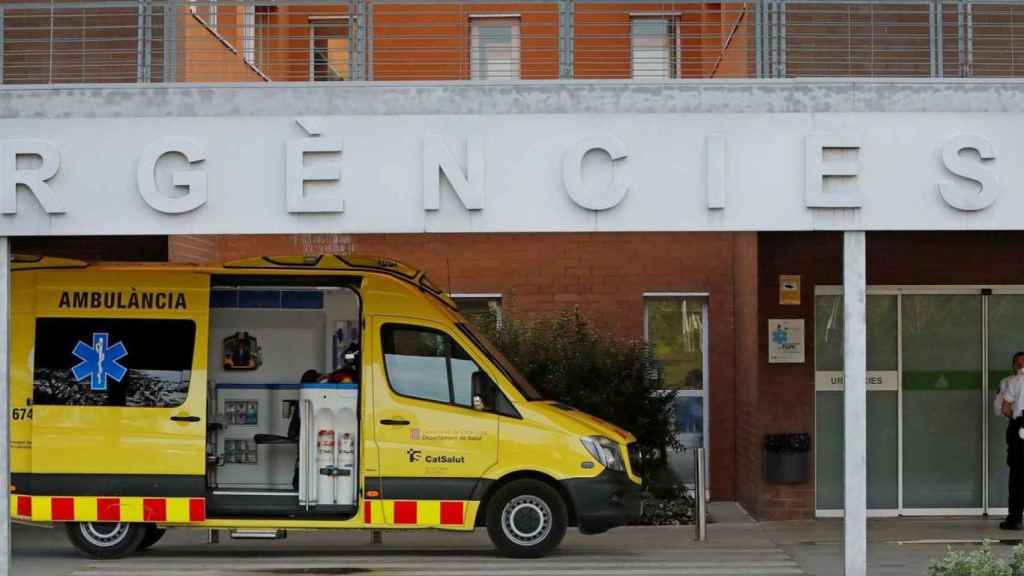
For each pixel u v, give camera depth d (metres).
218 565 12.91
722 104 11.66
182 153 11.63
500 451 13.09
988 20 15.05
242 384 13.66
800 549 14.16
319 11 19.59
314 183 11.65
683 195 11.63
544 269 19.14
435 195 11.59
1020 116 11.64
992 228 11.62
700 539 14.87
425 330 13.28
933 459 16.81
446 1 12.67
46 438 13.13
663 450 17.05
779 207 11.64
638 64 19.89
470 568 12.64
